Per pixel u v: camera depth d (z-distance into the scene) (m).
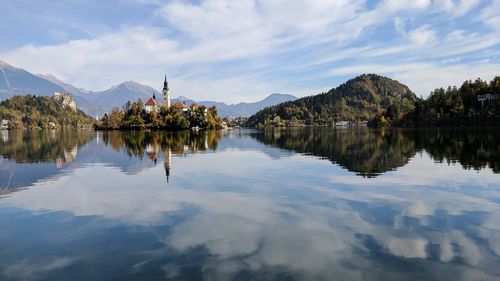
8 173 34.19
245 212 18.80
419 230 15.45
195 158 46.72
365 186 25.22
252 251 13.35
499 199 20.98
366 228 15.81
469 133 101.38
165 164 40.41
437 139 76.44
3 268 12.34
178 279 11.24
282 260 12.52
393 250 13.26
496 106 159.38
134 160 44.94
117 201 21.84
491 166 34.16
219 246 13.91
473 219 17.00
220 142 83.75
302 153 51.06
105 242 14.62
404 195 22.20
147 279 11.30
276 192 23.78
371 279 11.09
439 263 12.12
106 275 11.64
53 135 152.12
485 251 13.09
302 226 16.23
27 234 15.83
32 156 51.50
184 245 14.07
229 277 11.31
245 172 33.28
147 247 13.95
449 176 28.95
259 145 70.44
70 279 11.46
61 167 38.41
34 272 11.98
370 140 78.94
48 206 20.84
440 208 19.05
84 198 22.84
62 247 14.18
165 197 22.77
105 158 47.53
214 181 28.55
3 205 21.19
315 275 11.38
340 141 77.31
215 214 18.50
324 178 28.91
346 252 13.13
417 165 35.75
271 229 15.87
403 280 11.02
